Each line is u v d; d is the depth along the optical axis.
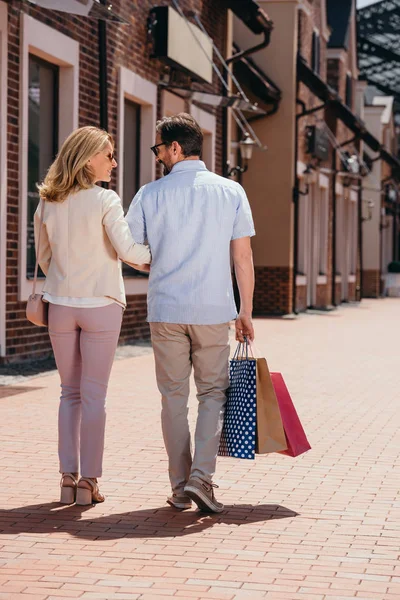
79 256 6.42
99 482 7.14
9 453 8.00
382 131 57.78
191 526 6.02
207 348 6.38
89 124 16.17
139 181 19.45
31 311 6.53
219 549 5.54
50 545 5.57
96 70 16.36
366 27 61.66
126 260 6.36
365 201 50.50
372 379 13.98
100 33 16.31
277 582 4.98
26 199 13.81
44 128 15.20
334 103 34.72
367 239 52.56
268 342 19.86
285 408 6.51
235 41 30.62
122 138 17.58
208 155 23.44
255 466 7.82
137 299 18.91
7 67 13.27
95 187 6.45
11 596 4.72
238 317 6.44
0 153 13.18
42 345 14.55
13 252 13.62
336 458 8.21
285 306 30.14
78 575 5.05
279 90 29.98
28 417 9.60
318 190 35.56
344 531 5.96
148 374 13.57
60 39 14.80
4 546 5.54
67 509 6.37
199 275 6.32
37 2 12.48
